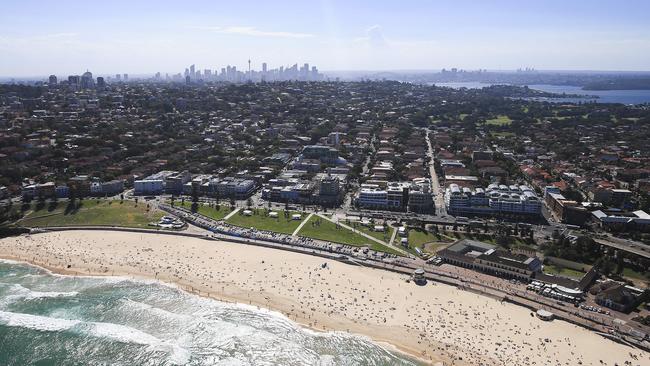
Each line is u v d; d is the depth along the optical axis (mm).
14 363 153750
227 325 172750
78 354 157125
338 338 166375
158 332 169750
